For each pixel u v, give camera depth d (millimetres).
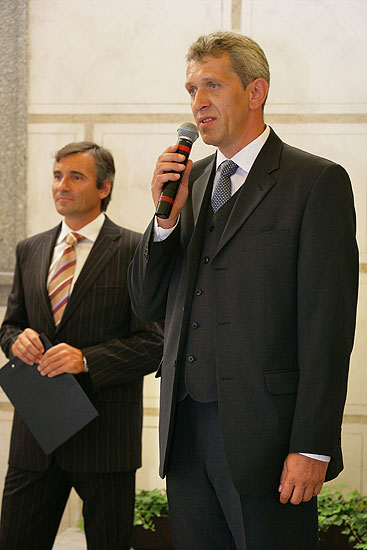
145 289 2002
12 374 2598
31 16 3646
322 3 3471
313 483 1671
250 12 3492
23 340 2592
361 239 3463
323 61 3469
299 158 1855
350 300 1737
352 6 3461
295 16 3477
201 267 1887
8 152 3646
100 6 3605
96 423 2564
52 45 3635
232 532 1790
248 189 1833
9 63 3650
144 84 3584
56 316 2674
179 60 3555
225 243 1789
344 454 3449
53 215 3629
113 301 2646
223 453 1776
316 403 1663
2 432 3623
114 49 3600
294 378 1740
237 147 1916
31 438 2590
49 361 2523
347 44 3467
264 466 1689
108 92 3604
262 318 1729
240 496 1731
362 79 3463
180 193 1897
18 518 2561
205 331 1825
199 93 1867
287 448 1709
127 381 2580
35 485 2574
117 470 2547
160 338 2666
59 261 2758
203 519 1847
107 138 3607
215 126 1857
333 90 3471
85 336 2621
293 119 3482
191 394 1808
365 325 3463
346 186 1794
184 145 1913
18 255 2910
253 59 1878
